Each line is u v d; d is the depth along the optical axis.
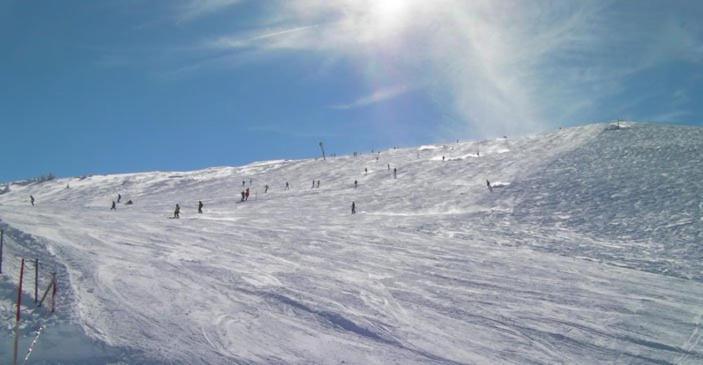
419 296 14.40
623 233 25.81
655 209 29.67
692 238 23.75
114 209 42.25
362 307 13.02
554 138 60.62
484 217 32.06
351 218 34.38
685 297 14.89
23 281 12.27
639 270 18.73
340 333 11.20
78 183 75.69
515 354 10.48
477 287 15.59
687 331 11.94
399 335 11.25
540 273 17.77
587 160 46.28
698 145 45.28
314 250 21.09
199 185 63.72
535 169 45.66
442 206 37.22
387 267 18.17
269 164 74.38
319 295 13.88
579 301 14.27
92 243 19.38
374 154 71.50
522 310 13.35
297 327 11.36
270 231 26.31
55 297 11.56
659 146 47.41
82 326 10.09
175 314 11.47
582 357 10.41
